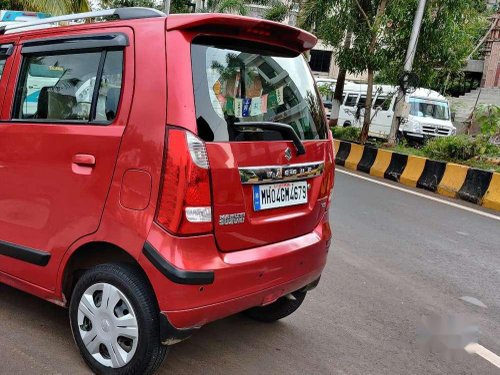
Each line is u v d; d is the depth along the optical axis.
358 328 3.93
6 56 3.45
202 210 2.64
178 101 2.65
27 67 3.34
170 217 2.60
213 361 3.28
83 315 2.99
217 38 2.90
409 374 3.34
